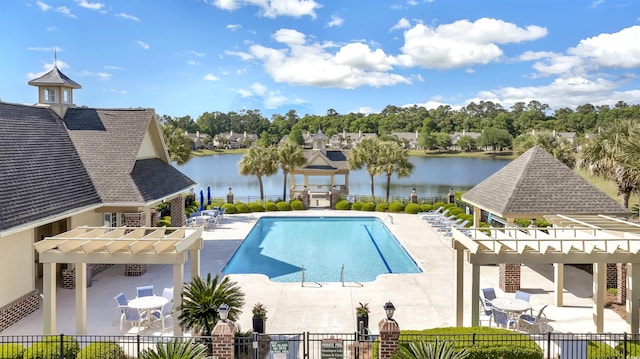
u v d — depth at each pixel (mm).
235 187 66062
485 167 98625
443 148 135375
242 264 22578
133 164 20406
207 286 12117
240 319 14422
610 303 16312
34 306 15734
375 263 22984
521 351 10297
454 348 9938
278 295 16766
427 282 18375
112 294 17266
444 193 57344
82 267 12727
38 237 18562
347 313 14898
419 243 25609
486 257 12930
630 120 26734
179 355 9406
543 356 11023
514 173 21203
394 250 25984
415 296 16703
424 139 129750
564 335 12039
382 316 14609
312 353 11477
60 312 15273
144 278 19453
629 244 12766
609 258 12906
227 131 190000
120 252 12656
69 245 12508
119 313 15164
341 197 42344
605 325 14141
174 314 12508
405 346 10320
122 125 22391
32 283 15977
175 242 12695
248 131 185625
